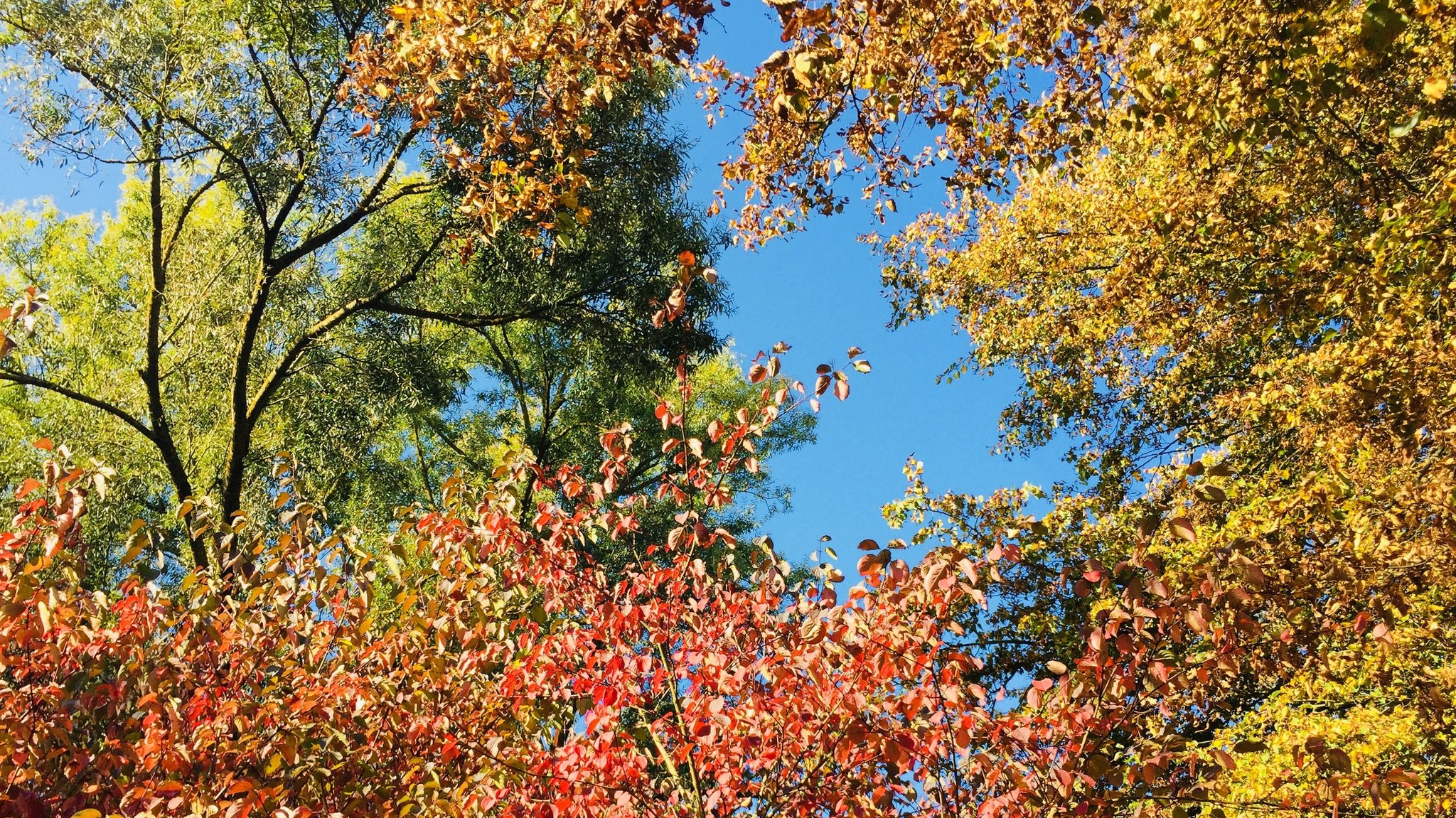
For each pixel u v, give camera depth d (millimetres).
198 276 14391
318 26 12250
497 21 5621
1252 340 9211
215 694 4664
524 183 6625
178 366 14953
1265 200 7527
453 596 5074
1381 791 3834
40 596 4004
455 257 13961
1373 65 5746
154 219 12789
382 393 14062
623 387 17094
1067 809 3826
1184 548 7980
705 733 4523
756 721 4492
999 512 9531
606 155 13367
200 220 16141
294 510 5191
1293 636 4547
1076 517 9422
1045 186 10383
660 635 5020
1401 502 5445
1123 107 7094
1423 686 5742
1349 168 7000
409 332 15023
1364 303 6086
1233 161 7785
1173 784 3998
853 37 5273
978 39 5266
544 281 13891
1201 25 5309
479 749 4543
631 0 4957
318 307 14594
